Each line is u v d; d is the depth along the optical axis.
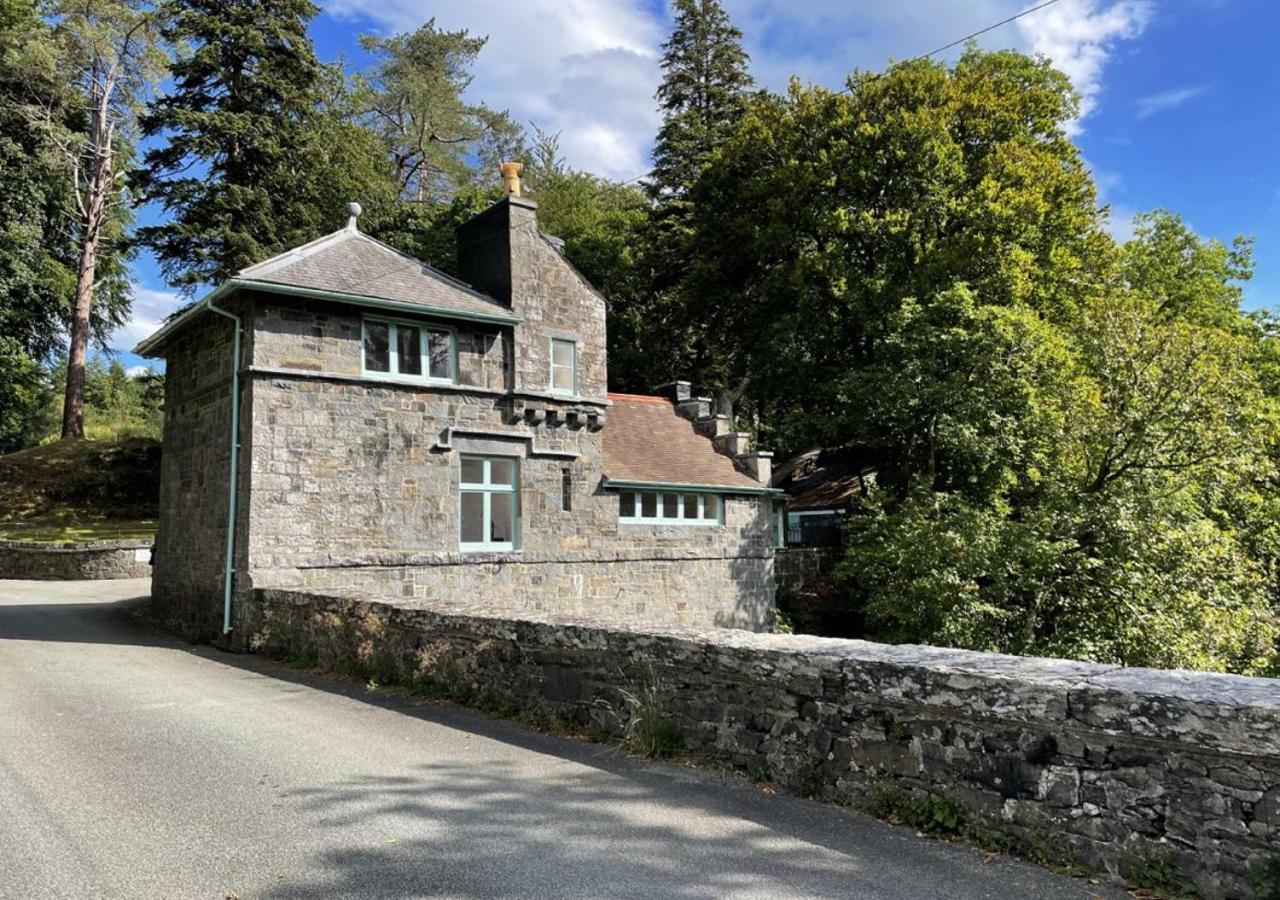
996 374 22.44
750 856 4.64
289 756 6.75
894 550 21.17
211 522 16.16
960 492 22.95
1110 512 18.78
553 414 19.56
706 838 4.91
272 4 32.22
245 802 5.58
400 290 17.30
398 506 16.83
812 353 31.59
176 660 12.66
